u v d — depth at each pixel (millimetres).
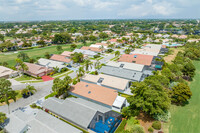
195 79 65375
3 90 39750
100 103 45156
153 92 37094
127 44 156500
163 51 114688
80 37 178500
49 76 70750
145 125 37094
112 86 55125
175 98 46000
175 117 40281
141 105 36094
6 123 33656
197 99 49562
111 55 110812
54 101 42906
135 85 40031
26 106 44938
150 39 177500
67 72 75812
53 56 99250
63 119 38656
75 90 51188
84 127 34562
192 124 37438
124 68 73375
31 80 65750
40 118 35000
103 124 38312
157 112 37875
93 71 75312
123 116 40719
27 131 31391
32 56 109812
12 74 69938
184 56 95250
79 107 39250
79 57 93062
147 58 84062
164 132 34719
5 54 115875
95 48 123250
